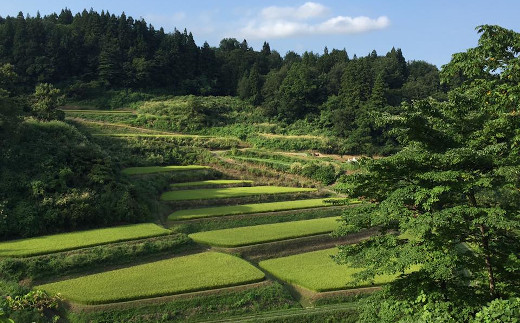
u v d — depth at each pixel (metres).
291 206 57.22
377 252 17.28
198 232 47.56
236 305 31.12
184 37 136.25
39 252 35.84
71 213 43.62
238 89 125.62
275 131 100.88
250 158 82.12
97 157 53.22
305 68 114.44
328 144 91.31
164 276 34.28
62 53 109.88
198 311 30.12
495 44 16.64
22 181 44.22
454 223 15.64
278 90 115.75
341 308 30.77
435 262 15.54
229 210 54.00
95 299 29.41
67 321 28.11
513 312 11.21
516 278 16.91
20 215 41.03
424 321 12.34
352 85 103.88
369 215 17.45
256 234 45.81
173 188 63.22
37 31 108.00
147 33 131.50
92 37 118.44
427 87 119.00
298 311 30.83
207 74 135.38
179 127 97.00
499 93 16.58
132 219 47.97
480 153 14.64
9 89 67.88
